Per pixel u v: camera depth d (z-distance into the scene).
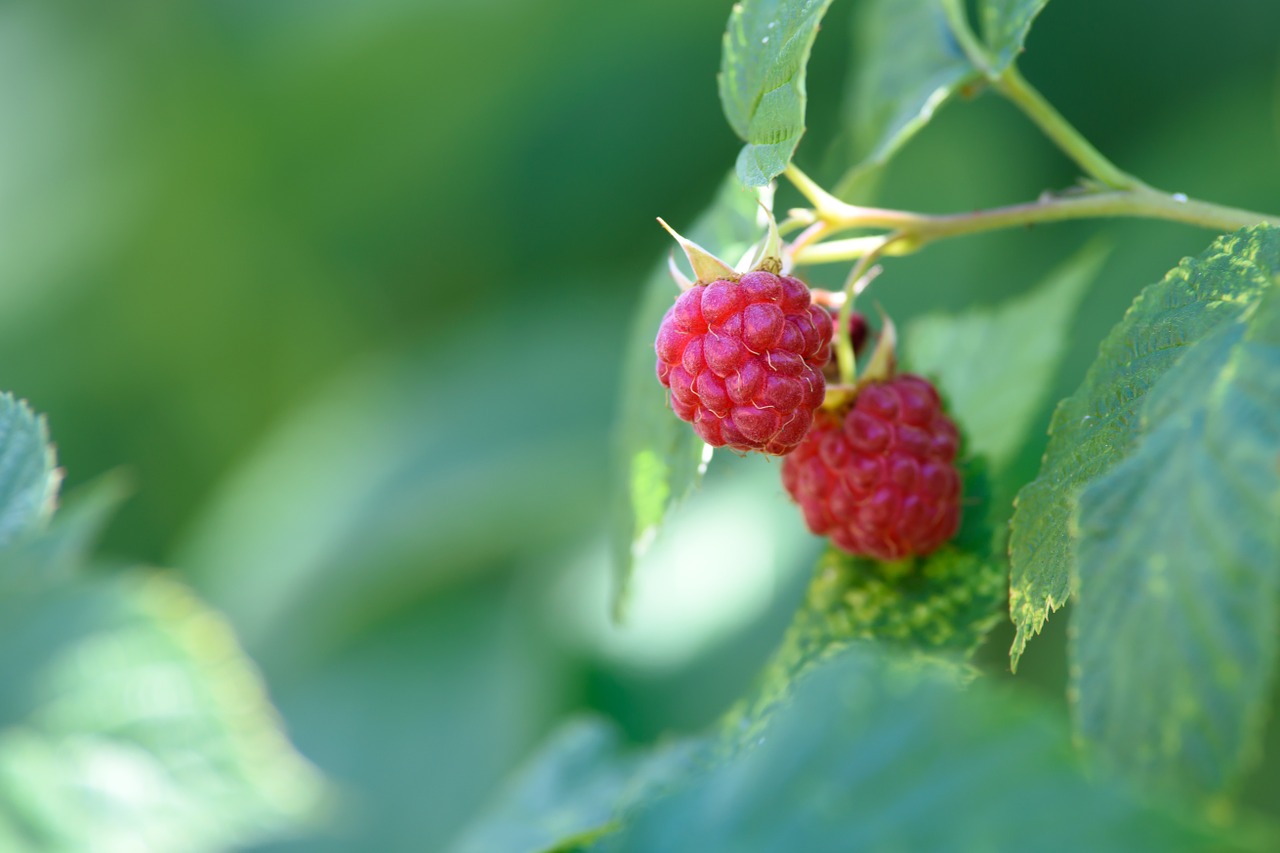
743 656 0.50
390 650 0.61
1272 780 0.40
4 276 0.86
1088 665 0.28
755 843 0.28
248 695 0.35
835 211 0.33
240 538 0.72
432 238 0.81
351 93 0.82
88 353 0.85
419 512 0.64
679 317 0.32
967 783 0.27
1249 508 0.28
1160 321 0.30
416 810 0.55
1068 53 0.60
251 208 0.85
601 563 0.58
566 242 0.77
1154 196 0.33
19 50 0.91
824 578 0.34
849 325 0.34
